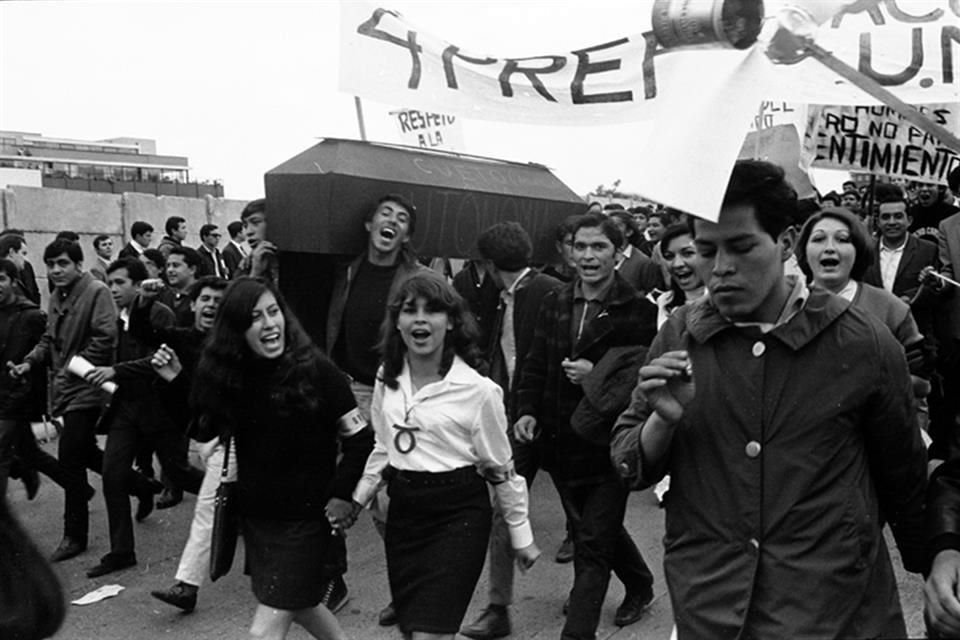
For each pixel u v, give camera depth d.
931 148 7.35
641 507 6.76
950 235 5.12
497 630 4.73
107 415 5.91
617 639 4.65
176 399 5.09
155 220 15.27
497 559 4.69
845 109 7.51
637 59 3.59
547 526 6.48
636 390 2.42
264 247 5.53
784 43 1.94
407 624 3.55
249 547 3.72
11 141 46.09
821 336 2.14
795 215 2.15
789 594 2.08
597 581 4.25
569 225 6.06
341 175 5.34
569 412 4.39
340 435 3.71
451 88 4.29
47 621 1.92
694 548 2.22
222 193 29.17
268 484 3.61
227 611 5.23
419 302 3.61
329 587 3.78
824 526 2.09
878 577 2.13
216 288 5.07
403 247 5.46
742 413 2.16
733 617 2.12
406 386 3.67
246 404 3.61
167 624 5.07
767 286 2.13
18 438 6.21
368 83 4.52
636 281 7.11
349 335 5.48
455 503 3.57
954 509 2.11
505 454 3.69
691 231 2.19
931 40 2.91
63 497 7.54
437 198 5.78
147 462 7.28
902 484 2.21
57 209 13.52
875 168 7.50
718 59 1.91
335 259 5.68
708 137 1.87
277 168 5.56
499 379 5.84
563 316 4.52
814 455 2.11
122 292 6.17
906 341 4.27
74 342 6.20
